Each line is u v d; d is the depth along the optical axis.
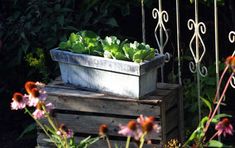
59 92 5.00
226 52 6.47
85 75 5.00
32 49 6.02
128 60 4.83
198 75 5.21
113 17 6.05
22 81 6.31
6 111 6.34
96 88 4.97
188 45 6.41
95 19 5.98
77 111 4.99
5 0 6.37
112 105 4.86
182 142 5.17
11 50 6.13
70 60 5.03
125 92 4.83
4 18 6.39
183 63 6.24
